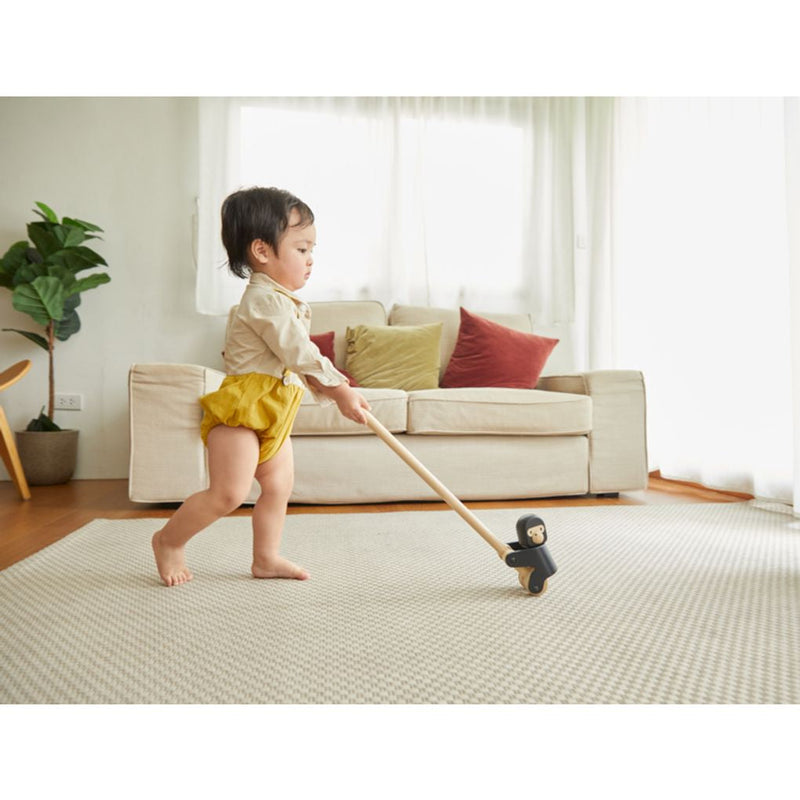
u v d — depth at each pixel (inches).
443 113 147.3
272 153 140.4
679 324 128.9
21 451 125.9
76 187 139.6
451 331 136.3
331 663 40.5
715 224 118.8
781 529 82.0
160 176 140.9
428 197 147.3
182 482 96.5
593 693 36.4
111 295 139.6
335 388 56.9
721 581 58.9
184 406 96.7
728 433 114.5
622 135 148.3
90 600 53.6
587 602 52.9
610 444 111.7
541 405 107.3
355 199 143.4
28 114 138.7
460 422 104.6
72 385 138.6
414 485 104.6
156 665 40.3
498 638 44.8
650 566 64.1
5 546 75.2
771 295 105.8
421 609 51.2
